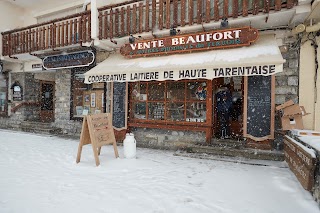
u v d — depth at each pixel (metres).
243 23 5.73
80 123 9.24
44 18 11.56
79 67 9.20
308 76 5.39
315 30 5.12
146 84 7.43
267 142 5.66
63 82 9.71
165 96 7.11
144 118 7.49
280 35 5.71
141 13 6.75
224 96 7.22
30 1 11.18
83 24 8.05
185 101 6.80
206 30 6.32
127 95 7.58
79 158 5.21
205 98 6.54
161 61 6.30
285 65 5.62
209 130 6.40
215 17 5.67
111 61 7.48
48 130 9.74
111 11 7.22
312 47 5.34
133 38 6.90
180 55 6.33
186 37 6.23
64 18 8.48
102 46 7.70
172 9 6.74
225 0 5.49
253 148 5.76
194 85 6.70
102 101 8.84
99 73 6.70
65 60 8.89
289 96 5.57
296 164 3.94
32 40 9.91
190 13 5.98
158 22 6.96
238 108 7.48
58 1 10.91
